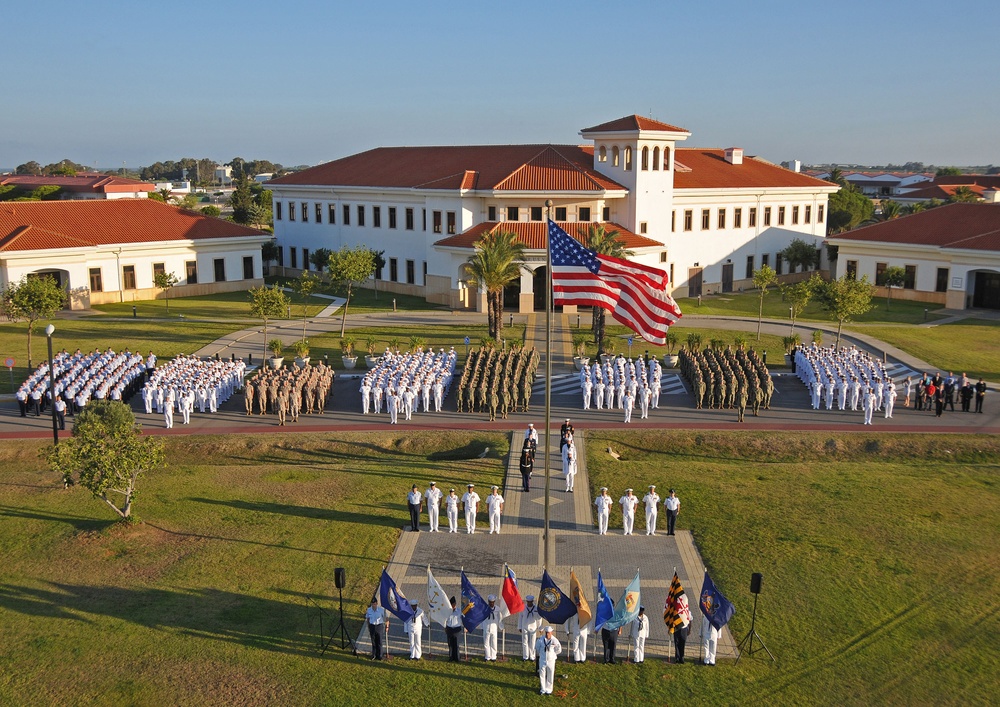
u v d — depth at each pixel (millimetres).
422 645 21609
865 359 45969
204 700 19203
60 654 20875
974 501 30438
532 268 64000
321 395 41281
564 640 22031
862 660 20719
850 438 37281
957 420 39719
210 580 24531
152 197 136500
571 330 58750
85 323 61094
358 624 22375
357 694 19453
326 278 82750
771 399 43406
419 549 26750
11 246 63344
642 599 23594
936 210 75125
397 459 35812
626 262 27797
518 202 67375
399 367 44406
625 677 20203
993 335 57594
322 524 28422
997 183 155750
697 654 21109
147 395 41312
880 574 24875
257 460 36094
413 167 79188
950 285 68062
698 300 73312
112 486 27719
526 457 31234
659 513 29438
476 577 24859
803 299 54438
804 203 85000
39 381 42500
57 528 28141
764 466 34562
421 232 72688
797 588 24047
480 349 49594
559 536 27688
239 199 136750
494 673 20422
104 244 68875
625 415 39938
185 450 36469
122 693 19406
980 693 19531
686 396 43969
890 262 73062
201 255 74938
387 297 74188
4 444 36719
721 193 76500
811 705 19125
